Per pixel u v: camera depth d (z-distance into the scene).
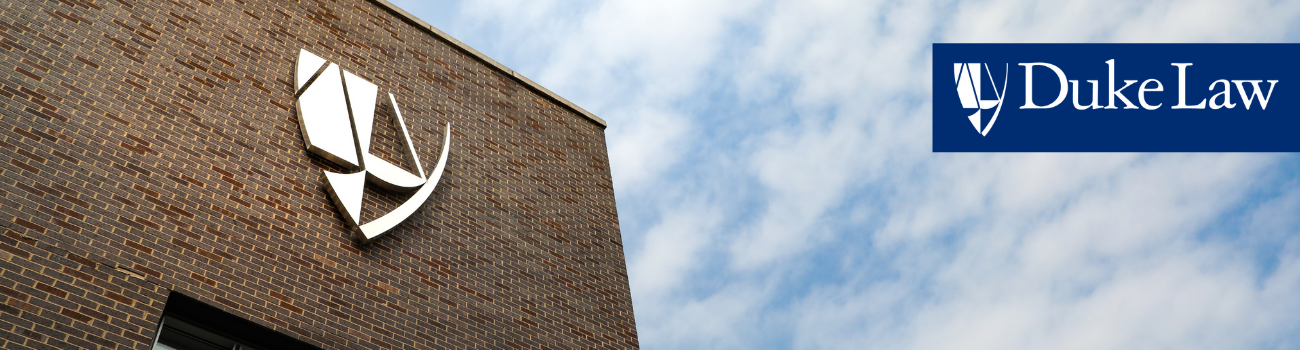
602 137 15.92
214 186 9.68
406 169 11.73
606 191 14.57
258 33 12.16
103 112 9.56
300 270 9.53
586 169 14.68
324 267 9.74
